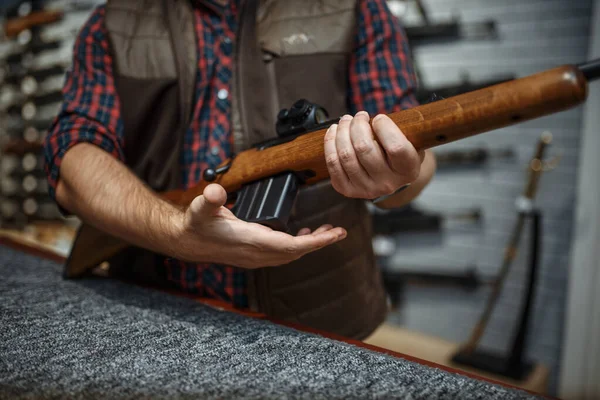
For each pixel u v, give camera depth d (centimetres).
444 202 218
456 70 209
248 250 50
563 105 36
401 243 231
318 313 78
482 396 37
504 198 205
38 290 69
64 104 77
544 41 191
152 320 56
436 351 192
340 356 45
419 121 42
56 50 273
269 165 56
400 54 78
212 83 78
